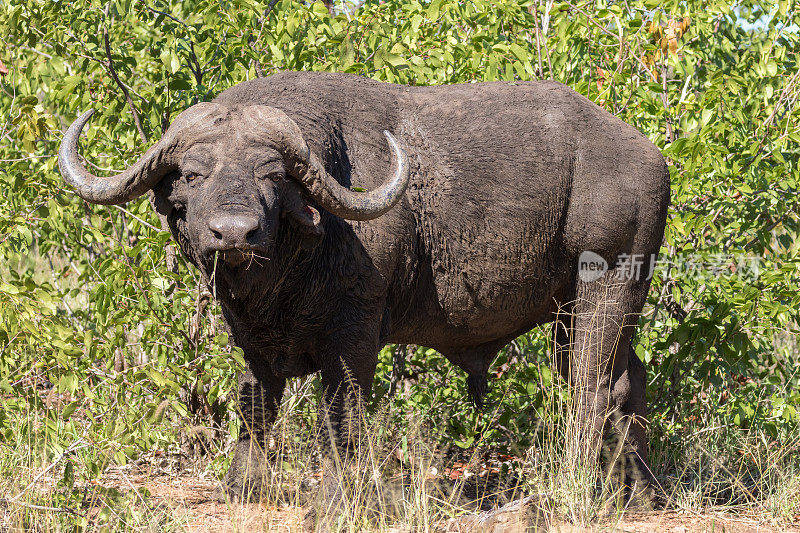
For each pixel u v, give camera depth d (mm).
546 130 17547
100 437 16797
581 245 17719
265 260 14883
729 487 18438
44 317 16312
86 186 14445
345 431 16094
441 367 21969
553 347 19812
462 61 22547
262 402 17094
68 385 15711
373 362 16359
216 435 19984
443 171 16875
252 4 20281
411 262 16641
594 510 16078
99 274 19859
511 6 21984
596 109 18219
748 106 21859
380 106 16953
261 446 17250
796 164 22312
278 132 14234
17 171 20141
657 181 17938
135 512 14555
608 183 17594
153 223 19516
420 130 17047
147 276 18938
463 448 21281
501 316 17953
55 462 14539
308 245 15078
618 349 18312
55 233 21438
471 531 15258
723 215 22719
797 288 20828
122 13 19438
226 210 13273
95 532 14062
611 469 16969
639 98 22562
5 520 13656
